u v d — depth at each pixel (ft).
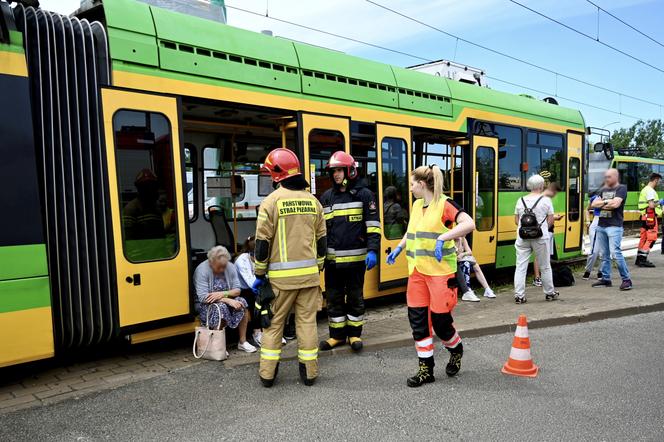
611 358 17.70
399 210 25.25
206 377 16.19
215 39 19.66
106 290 16.69
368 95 24.70
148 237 17.20
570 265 39.86
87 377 16.31
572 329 21.47
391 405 14.02
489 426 12.71
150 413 13.56
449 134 28.89
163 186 17.56
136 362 17.78
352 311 18.66
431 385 15.40
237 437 12.26
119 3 17.48
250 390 15.15
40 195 15.43
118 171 16.58
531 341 19.76
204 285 18.44
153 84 17.63
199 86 18.78
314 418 13.25
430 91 28.09
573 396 14.48
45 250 15.14
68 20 16.49
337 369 16.92
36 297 14.96
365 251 18.58
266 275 15.29
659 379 15.71
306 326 15.53
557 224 36.22
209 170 26.25
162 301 17.44
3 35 14.69
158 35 18.01
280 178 15.57
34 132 15.37
